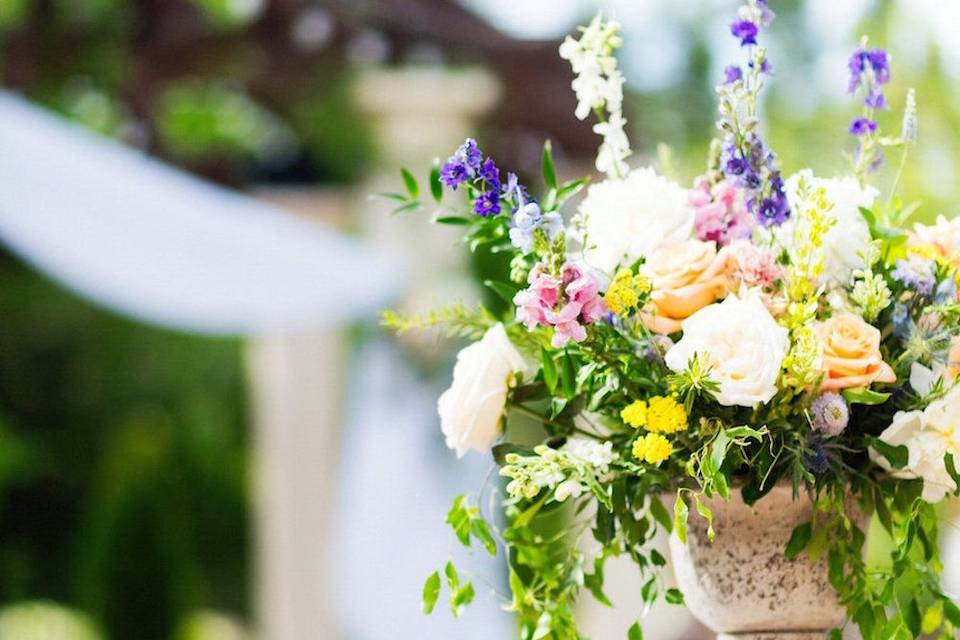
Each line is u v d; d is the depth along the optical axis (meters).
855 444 1.87
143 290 5.70
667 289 1.87
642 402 1.81
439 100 6.75
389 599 6.38
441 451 6.50
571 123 6.80
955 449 1.81
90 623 6.54
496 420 1.96
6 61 7.18
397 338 6.61
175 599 6.60
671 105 10.95
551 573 2.06
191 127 7.87
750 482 1.86
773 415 1.82
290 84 6.93
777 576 1.94
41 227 5.59
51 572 10.34
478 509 2.02
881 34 8.85
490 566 6.05
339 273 5.65
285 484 6.73
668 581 4.02
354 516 6.57
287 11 6.62
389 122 6.91
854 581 1.92
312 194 7.97
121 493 6.62
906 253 1.96
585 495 2.03
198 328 5.86
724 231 1.94
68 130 5.94
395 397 6.61
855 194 1.94
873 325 1.89
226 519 10.66
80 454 10.38
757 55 1.91
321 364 6.71
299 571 6.66
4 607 10.07
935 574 1.98
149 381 10.42
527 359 2.04
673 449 1.84
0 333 10.17
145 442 6.79
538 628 2.04
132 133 7.52
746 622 1.96
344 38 6.62
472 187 1.88
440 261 6.71
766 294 1.87
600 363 1.87
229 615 10.80
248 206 5.94
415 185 2.08
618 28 2.04
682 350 1.80
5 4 7.38
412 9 6.50
